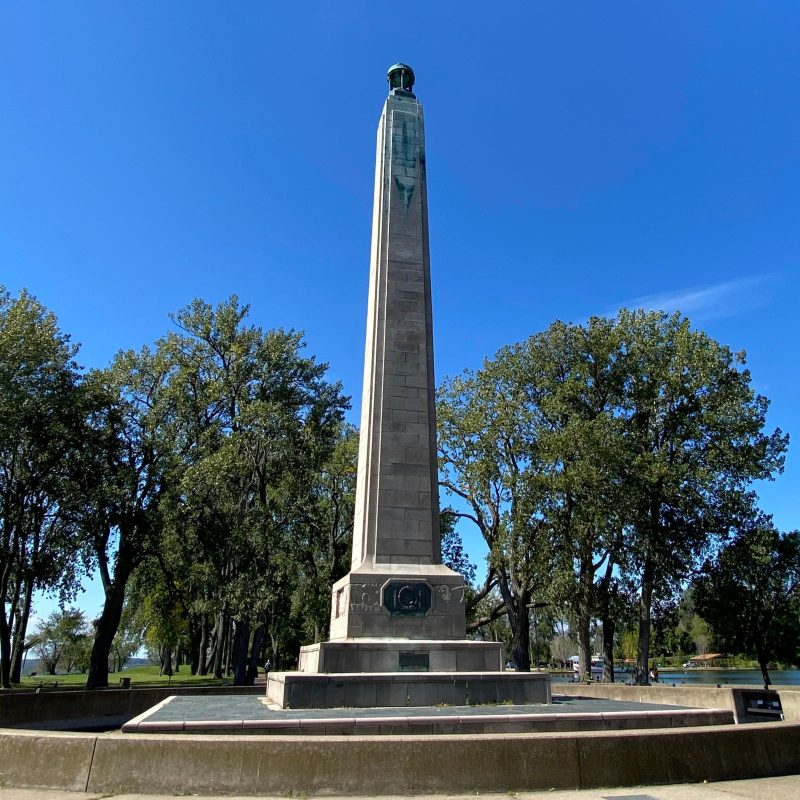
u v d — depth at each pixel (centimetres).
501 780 932
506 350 4344
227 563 4000
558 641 9956
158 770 933
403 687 1633
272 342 4384
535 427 4100
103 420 3912
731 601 4131
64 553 3634
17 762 983
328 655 1719
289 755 927
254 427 3975
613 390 4125
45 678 6556
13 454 3531
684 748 1009
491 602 5084
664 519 3850
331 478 4669
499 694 1683
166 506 3838
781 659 4381
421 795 911
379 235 2342
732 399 3828
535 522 3850
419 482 2061
